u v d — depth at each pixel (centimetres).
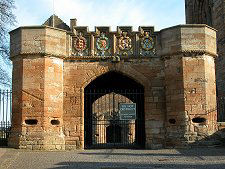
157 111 1838
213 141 1723
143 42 1888
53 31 1819
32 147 1705
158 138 1814
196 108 1753
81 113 1831
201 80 1773
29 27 1792
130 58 1878
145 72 1867
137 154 1509
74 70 1866
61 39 1845
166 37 1845
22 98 1753
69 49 1875
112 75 2077
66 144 1800
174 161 1262
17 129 1750
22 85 1762
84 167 1148
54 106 1783
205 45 1795
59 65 1834
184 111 1750
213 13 2548
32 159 1357
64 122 1822
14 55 1820
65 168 1133
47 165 1202
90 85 2278
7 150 1639
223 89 2366
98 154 1523
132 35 1894
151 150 1691
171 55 1822
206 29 1817
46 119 1738
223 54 2370
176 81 1797
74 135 1811
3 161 1298
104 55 1878
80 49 1881
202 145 1712
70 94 1845
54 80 1798
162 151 1619
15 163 1262
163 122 1825
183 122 1744
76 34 1891
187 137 1722
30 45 1778
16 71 1814
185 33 1798
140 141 2223
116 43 1895
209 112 1766
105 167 1139
